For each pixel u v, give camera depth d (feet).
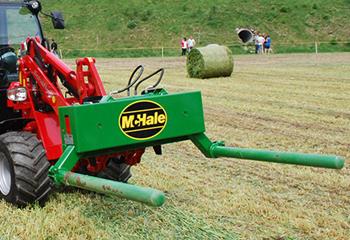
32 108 18.97
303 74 69.97
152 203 11.93
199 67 66.18
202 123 17.39
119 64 95.30
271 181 22.09
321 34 135.23
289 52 127.34
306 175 22.89
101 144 15.69
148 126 16.42
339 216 17.89
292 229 16.78
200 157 26.32
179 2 147.74
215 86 57.62
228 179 22.40
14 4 22.57
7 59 20.56
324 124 35.37
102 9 144.56
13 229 16.69
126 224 17.11
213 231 16.56
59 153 17.97
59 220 17.22
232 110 41.47
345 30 135.85
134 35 135.03
